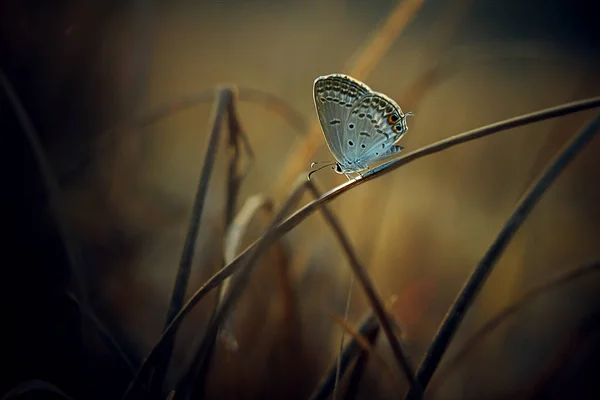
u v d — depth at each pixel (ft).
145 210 1.01
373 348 0.85
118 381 0.87
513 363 0.96
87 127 0.99
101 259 0.95
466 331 0.98
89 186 0.98
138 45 1.01
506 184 1.16
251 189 1.07
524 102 1.66
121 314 0.93
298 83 1.40
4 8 0.95
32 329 0.86
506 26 2.11
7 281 0.87
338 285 0.94
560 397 0.90
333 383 0.83
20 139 0.90
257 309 0.90
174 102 0.92
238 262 0.79
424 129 1.33
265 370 0.89
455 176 1.20
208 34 1.84
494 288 0.98
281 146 1.26
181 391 0.80
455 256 1.06
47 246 0.89
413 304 0.99
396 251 1.01
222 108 0.84
